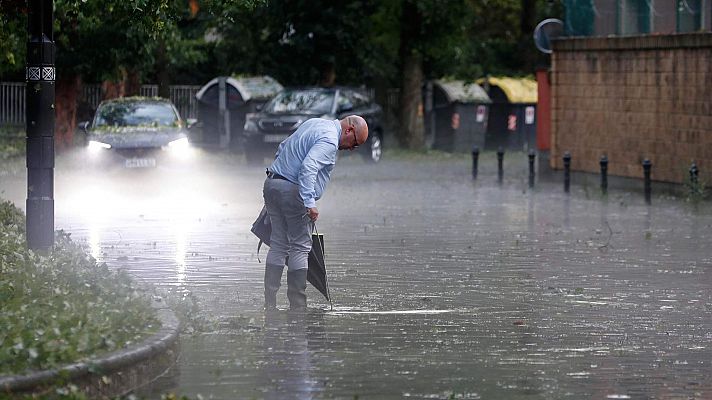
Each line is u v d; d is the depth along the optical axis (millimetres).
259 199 62125
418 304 30859
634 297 32188
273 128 92062
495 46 138875
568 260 39812
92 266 30906
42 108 33062
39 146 33094
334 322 28188
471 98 122812
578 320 28766
